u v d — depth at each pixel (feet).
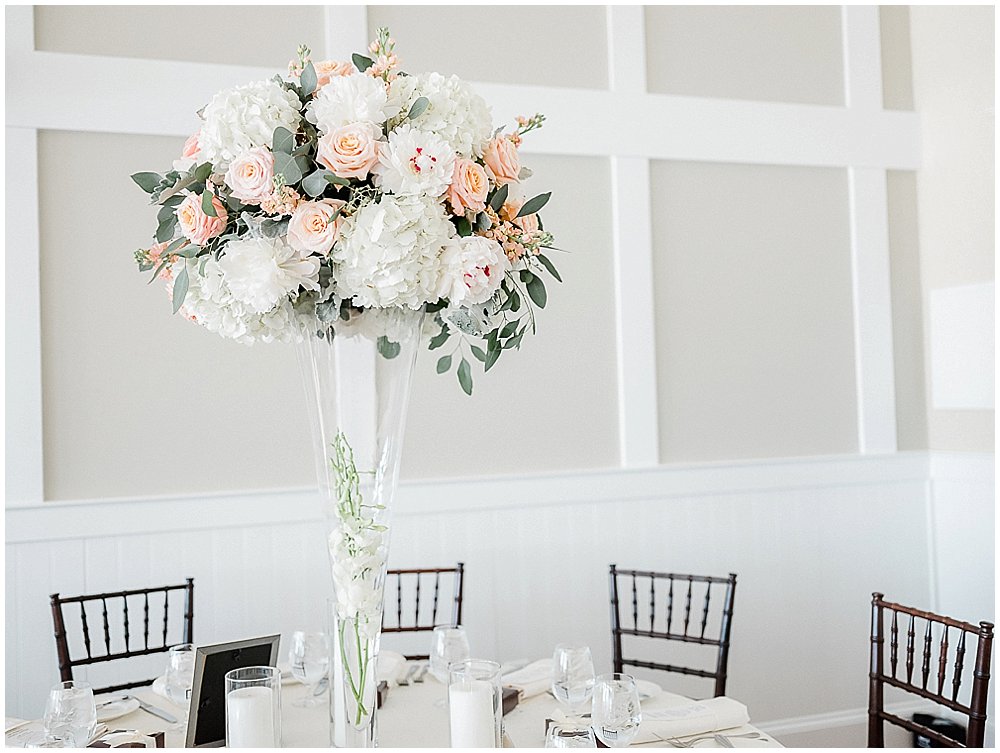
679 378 11.90
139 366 10.00
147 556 9.91
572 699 6.17
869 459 12.59
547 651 11.21
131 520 9.84
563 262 11.43
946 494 12.67
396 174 4.67
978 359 12.10
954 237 12.45
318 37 10.67
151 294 10.05
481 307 5.16
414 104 4.88
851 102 12.71
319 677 6.69
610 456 11.59
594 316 11.55
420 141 4.72
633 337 11.62
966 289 12.26
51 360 9.71
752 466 12.05
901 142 12.89
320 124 4.75
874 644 7.76
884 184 12.81
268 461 10.41
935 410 12.87
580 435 11.48
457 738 5.20
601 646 11.43
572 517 11.35
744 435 12.15
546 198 5.34
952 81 12.41
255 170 4.60
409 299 4.79
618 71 11.66
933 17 12.70
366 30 10.76
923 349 13.01
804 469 12.28
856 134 12.69
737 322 12.17
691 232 12.00
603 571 11.44
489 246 4.90
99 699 7.09
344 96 4.76
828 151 12.54
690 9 12.10
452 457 10.99
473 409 11.09
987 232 11.90
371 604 5.06
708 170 12.11
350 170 4.63
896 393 12.87
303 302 4.98
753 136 12.19
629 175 11.64
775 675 12.12
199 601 10.06
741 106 12.15
